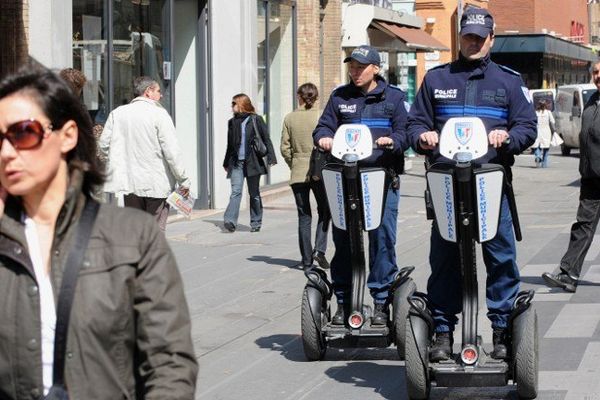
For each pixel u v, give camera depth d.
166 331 3.28
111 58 16.19
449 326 6.96
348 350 8.73
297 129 12.48
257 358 8.55
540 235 15.57
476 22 6.87
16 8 14.02
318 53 25.17
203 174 19.38
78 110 3.40
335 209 8.00
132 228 3.31
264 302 10.89
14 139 3.27
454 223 6.60
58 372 3.20
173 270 3.34
